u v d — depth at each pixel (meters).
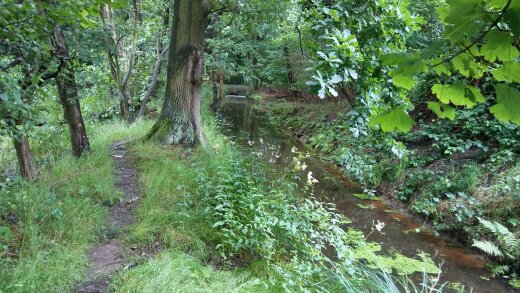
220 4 7.28
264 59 15.69
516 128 6.14
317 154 9.71
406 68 1.17
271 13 7.54
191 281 3.10
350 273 3.43
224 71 13.26
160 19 10.22
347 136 9.29
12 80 2.55
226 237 3.95
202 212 4.26
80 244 3.47
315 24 3.10
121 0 2.48
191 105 6.79
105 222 4.04
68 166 5.16
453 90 1.31
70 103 5.35
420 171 6.73
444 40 1.07
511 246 4.58
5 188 3.68
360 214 6.11
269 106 17.72
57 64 3.90
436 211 5.74
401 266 4.46
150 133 6.83
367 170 7.52
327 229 4.39
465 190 5.78
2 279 2.67
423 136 7.75
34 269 2.86
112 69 9.27
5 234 2.98
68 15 2.52
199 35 6.71
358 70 2.79
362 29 2.99
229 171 4.95
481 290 4.10
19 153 4.47
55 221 3.61
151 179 5.02
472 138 6.88
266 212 4.20
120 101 9.56
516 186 5.19
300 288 3.11
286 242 4.15
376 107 2.84
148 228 3.88
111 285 2.99
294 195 5.98
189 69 6.67
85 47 7.04
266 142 11.03
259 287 3.32
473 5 0.96
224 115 15.80
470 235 5.12
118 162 5.93
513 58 1.15
